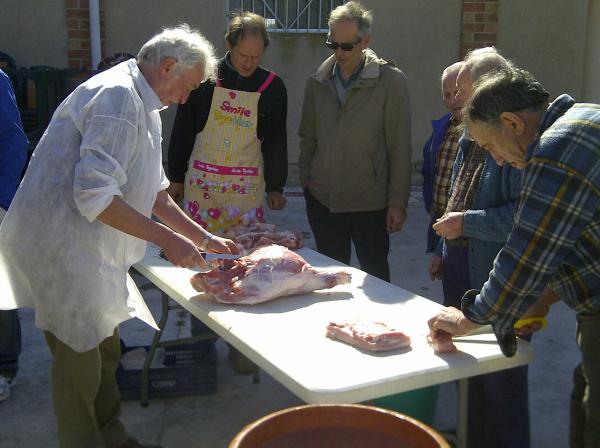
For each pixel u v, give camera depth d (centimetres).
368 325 240
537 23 865
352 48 403
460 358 225
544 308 246
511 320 207
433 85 873
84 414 282
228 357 433
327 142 426
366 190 426
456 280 315
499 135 210
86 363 276
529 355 231
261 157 421
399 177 422
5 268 284
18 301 289
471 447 313
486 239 277
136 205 281
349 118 419
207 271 303
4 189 347
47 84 689
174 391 378
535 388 396
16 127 354
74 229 264
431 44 863
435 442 162
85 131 259
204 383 382
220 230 411
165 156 836
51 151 265
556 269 201
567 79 881
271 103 408
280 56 851
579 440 237
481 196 284
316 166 434
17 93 722
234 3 832
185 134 414
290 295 291
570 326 484
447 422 360
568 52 874
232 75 404
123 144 259
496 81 210
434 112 880
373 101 416
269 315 266
